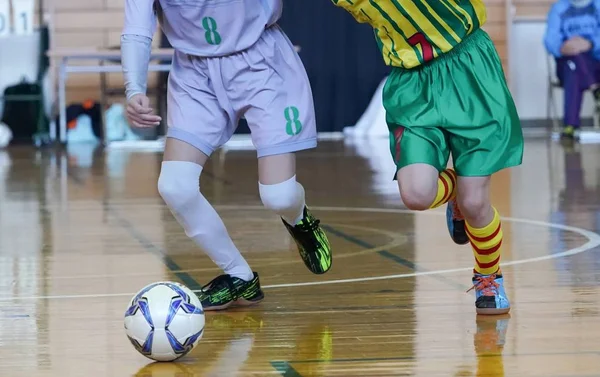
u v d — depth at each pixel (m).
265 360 5.69
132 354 5.90
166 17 7.02
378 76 29.56
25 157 23.88
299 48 26.78
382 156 22.66
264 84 6.98
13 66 27.61
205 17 6.89
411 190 6.49
